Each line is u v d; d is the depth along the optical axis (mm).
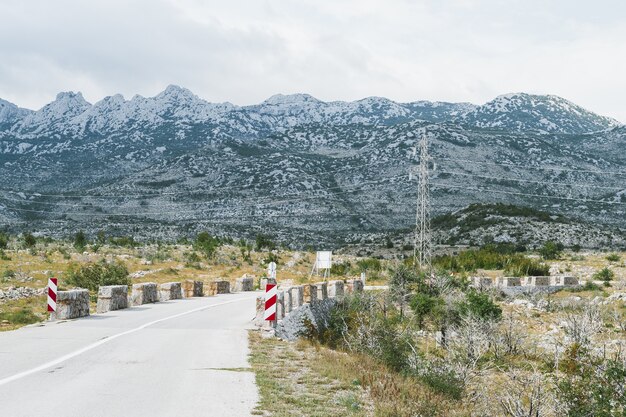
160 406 8984
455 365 19969
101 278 45219
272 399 9930
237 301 33344
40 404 8859
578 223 162750
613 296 53594
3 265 56594
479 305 36281
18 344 15250
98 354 13852
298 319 26438
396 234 190000
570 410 14711
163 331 18656
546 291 63688
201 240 92688
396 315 37906
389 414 10164
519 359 26656
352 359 16875
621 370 14555
